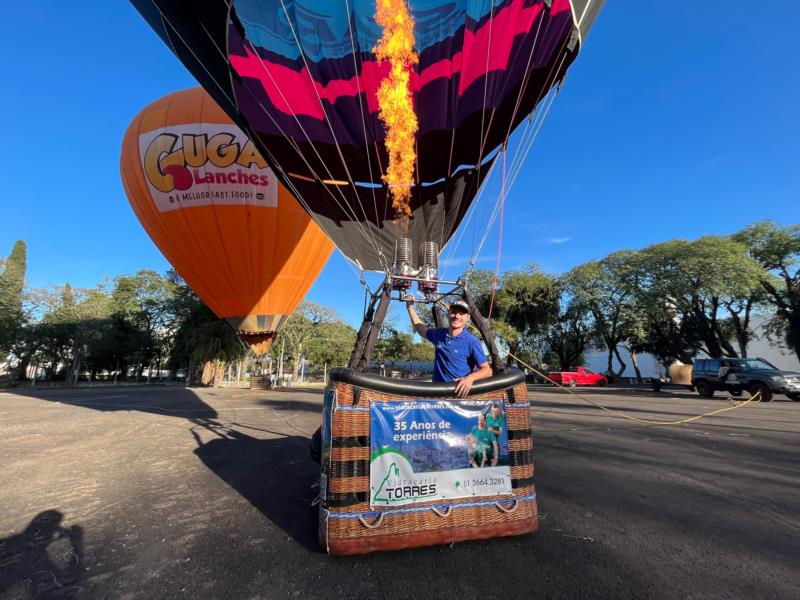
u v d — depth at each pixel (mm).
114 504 3740
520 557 2598
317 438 3973
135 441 7148
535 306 34438
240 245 11211
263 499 3879
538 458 5395
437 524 2725
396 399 2797
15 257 52344
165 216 11086
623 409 11930
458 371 3227
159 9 4543
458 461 2840
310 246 12086
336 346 51719
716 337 29250
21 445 6770
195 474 4824
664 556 2605
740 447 6043
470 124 5414
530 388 27500
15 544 2887
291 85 5059
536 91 5105
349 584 2297
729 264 24125
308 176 5961
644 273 28031
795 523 3145
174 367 48406
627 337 31953
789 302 26766
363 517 2619
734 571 2410
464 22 4727
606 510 3443
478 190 6145
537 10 4480
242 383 46188
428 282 4078
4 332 33406
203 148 10781
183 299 42969
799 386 13930
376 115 5309
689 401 14883
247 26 4578
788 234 26484
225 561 2594
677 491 3967
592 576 2357
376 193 6188
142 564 2572
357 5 4637
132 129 11461
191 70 5262
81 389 30859
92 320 37625
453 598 2148
